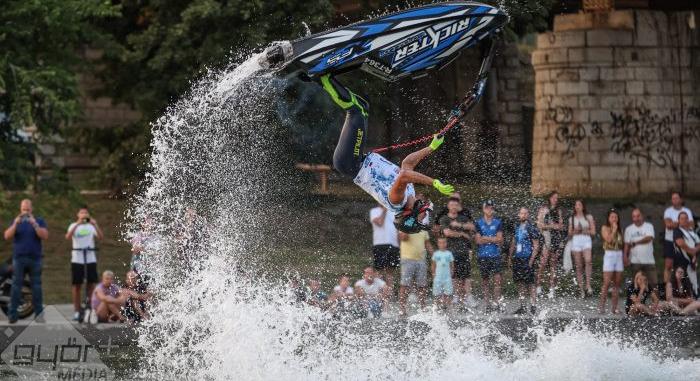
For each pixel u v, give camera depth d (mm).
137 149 64125
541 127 68812
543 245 43625
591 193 66938
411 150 61500
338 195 58469
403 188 26125
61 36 54781
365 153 26969
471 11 25938
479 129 68188
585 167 67250
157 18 61031
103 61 63781
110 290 39219
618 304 42844
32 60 53344
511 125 71625
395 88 61250
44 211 55031
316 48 25594
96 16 59344
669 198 65062
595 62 67438
